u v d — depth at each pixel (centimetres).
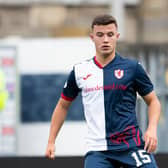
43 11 6694
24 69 3459
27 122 3472
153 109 1299
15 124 3362
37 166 1906
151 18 6444
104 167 1277
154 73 3372
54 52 3447
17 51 3366
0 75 3297
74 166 1875
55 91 3459
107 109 1286
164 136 3334
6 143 3372
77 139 3419
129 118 1284
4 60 3356
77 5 6706
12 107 3362
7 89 3350
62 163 1881
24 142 3466
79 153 3416
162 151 3334
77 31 6619
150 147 1240
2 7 6631
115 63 1303
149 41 6425
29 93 3475
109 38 1286
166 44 3378
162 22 6431
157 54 3375
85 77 1313
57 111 1375
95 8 6662
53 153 1355
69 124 3409
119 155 1281
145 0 6469
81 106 3412
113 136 1281
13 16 6650
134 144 1278
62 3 6719
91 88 1299
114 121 1282
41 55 3450
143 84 1299
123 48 3394
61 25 6681
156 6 6444
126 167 1284
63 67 3453
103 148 1286
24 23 6662
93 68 1310
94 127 1299
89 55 3434
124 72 1293
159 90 3356
